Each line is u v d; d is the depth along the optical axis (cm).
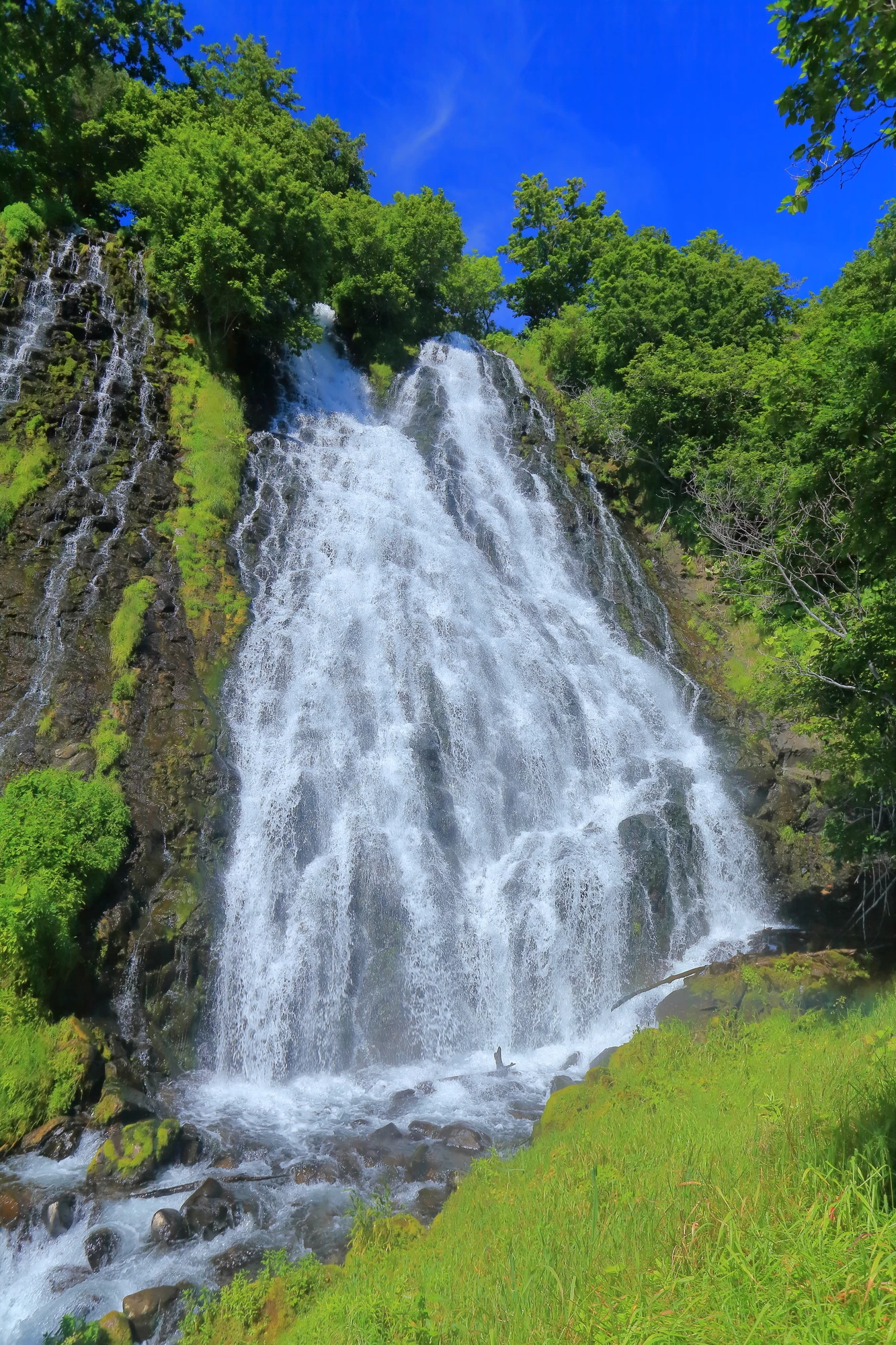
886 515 923
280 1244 838
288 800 1514
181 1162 978
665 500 2927
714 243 3803
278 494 2214
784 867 1808
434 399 2956
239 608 1839
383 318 3372
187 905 1326
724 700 2241
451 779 1681
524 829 1714
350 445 2625
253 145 2570
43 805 1247
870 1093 584
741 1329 348
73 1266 815
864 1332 319
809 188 669
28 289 2116
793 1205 456
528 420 3041
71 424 1948
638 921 1525
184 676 1639
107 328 2197
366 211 3281
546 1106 998
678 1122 749
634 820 1652
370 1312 514
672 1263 442
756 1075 859
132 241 2522
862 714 1130
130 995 1220
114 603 1694
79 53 2752
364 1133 1066
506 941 1446
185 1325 703
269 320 2577
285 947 1383
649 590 2619
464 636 2008
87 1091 1044
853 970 1258
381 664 1867
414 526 2334
